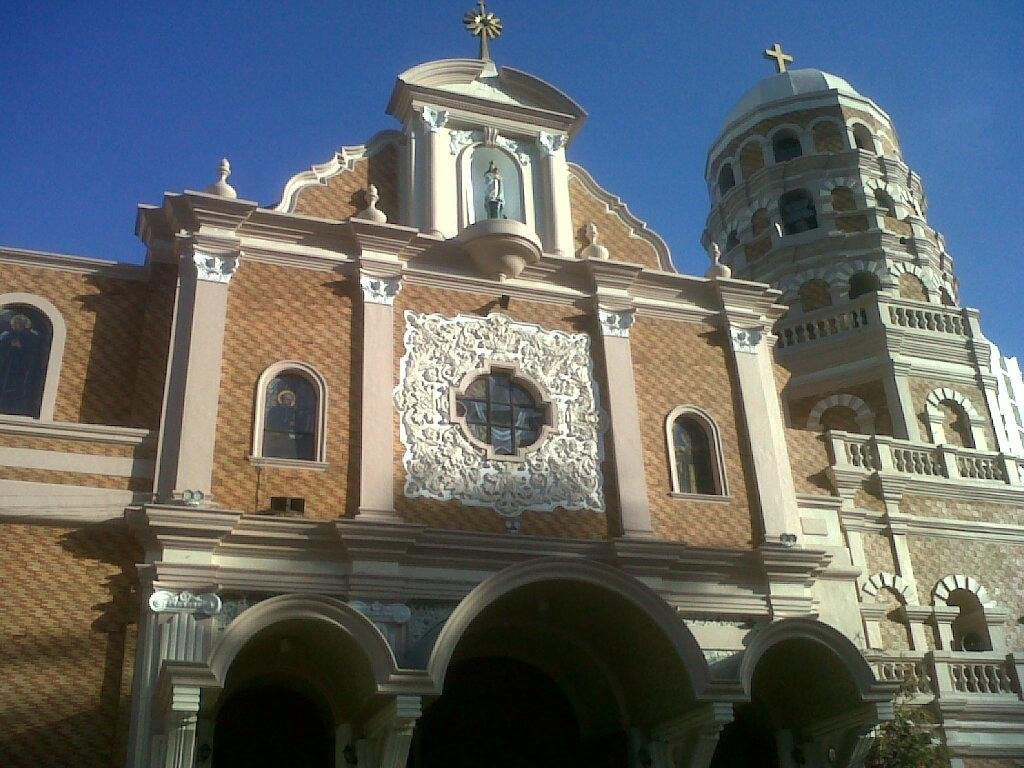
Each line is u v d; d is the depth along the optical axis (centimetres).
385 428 1834
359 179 2127
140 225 1950
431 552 1758
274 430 1802
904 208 3281
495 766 1836
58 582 1584
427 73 2236
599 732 1867
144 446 1719
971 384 2878
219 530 1636
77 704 1523
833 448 2283
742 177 3456
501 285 2067
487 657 1911
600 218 2270
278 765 1655
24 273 1836
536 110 2280
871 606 2116
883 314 2891
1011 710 2066
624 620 1703
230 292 1867
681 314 2180
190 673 1379
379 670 1475
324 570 1692
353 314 1936
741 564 1936
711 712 1611
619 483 1939
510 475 1891
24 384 1766
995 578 2277
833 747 1806
